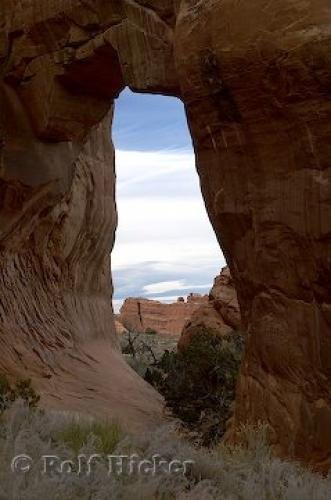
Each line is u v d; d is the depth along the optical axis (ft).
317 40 29.91
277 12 31.22
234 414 35.81
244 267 35.19
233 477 21.75
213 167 36.14
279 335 32.73
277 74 31.35
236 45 32.63
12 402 28.14
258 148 33.19
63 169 57.47
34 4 50.52
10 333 54.34
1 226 55.11
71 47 49.03
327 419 29.91
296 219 31.58
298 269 31.81
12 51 53.01
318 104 30.27
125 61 43.93
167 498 18.45
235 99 33.47
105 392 55.62
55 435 23.17
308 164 30.99
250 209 33.94
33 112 53.57
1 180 53.62
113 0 44.83
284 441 31.42
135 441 23.62
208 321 104.37
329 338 30.48
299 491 20.90
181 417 49.16
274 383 32.94
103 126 73.82
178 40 36.52
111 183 75.31
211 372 51.29
